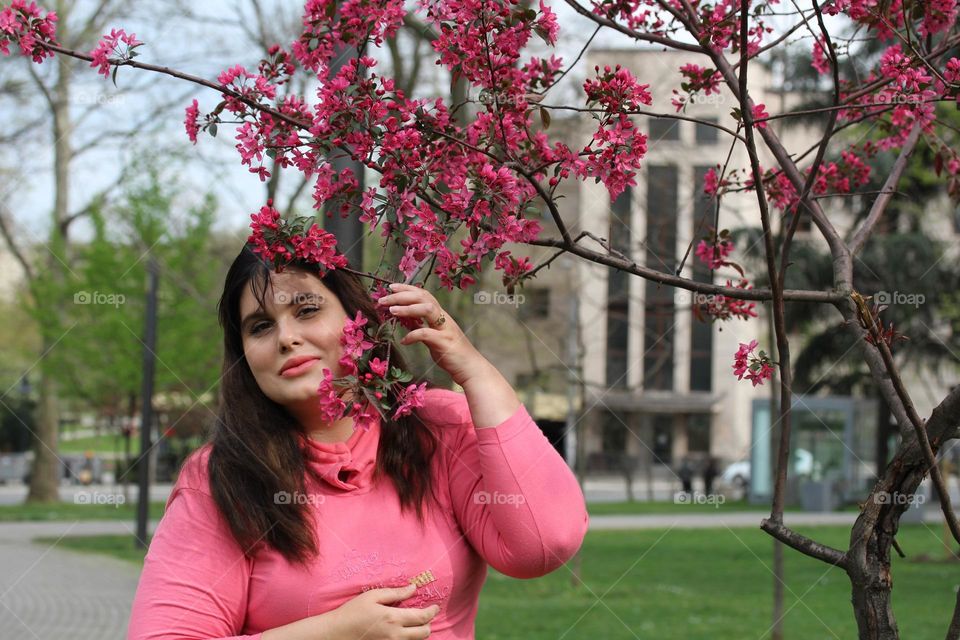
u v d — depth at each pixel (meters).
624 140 2.07
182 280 16.31
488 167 1.99
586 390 15.27
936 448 1.99
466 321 12.93
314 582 1.90
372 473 2.01
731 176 2.93
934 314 16.58
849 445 22.11
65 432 34.56
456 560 2.02
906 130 2.90
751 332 18.81
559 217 2.05
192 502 1.95
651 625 8.57
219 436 1.98
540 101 2.45
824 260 14.14
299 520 1.90
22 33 2.07
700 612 9.29
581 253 2.09
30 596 9.80
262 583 1.91
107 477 29.31
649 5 2.61
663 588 10.81
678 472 25.23
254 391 2.01
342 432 2.02
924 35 2.54
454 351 1.97
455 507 2.06
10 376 25.69
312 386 1.95
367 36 2.20
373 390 1.82
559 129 7.11
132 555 12.83
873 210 2.49
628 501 25.27
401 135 2.04
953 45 2.50
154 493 20.78
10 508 20.95
